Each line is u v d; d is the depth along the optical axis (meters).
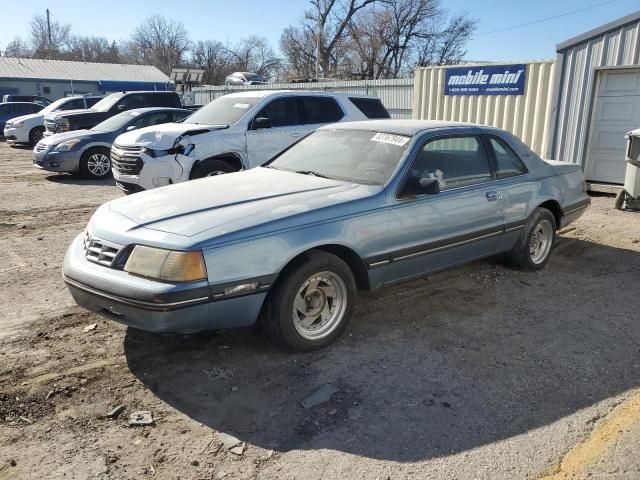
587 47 10.72
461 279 5.54
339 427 3.08
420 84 14.21
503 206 5.18
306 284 3.79
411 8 47.59
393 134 4.80
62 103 21.31
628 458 2.82
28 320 4.41
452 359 3.88
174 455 2.84
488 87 12.73
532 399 3.38
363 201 4.09
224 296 3.42
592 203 9.93
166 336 4.14
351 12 47.72
